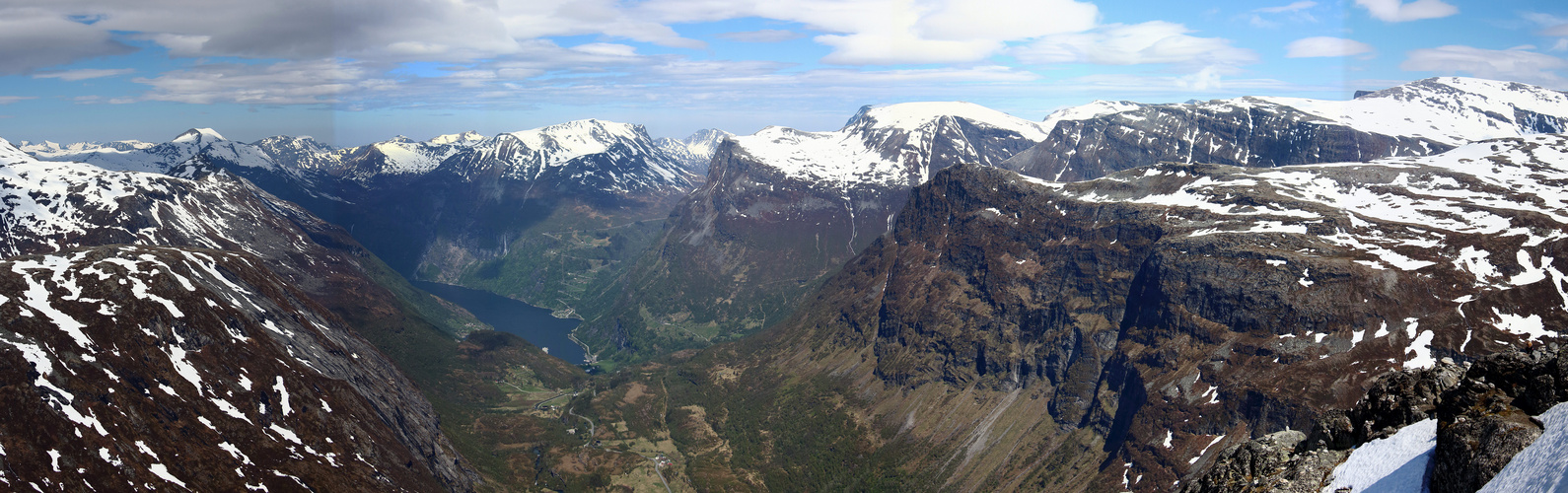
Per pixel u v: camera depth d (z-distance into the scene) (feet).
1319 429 218.59
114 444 568.41
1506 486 139.64
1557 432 140.46
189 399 646.74
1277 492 195.93
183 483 572.92
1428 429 183.21
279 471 629.51
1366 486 179.73
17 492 504.84
